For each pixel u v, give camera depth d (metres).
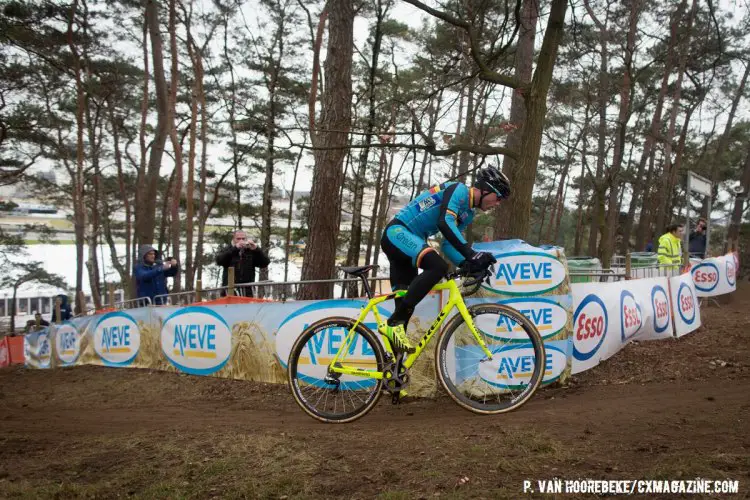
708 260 10.88
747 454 3.00
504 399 4.73
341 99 9.05
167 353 7.24
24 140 23.73
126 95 27.00
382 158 20.84
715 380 4.88
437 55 13.71
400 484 2.95
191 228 19.70
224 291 7.71
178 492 3.04
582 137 19.16
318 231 9.00
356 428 4.15
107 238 28.00
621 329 5.88
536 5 7.59
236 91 25.39
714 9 7.75
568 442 3.43
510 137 11.55
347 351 4.79
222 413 5.25
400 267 4.23
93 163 26.91
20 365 12.19
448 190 4.01
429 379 4.94
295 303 5.76
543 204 38.41
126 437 4.21
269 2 24.05
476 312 4.19
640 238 29.41
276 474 3.19
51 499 3.07
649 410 4.05
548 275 4.93
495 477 2.93
